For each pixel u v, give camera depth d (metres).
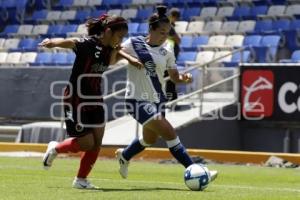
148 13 74.31
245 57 59.72
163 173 33.69
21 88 53.66
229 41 65.31
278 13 68.62
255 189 25.44
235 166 41.06
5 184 24.59
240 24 68.06
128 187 24.58
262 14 69.19
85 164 23.66
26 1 81.25
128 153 26.47
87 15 77.69
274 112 46.59
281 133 46.84
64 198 20.11
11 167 34.78
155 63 24.58
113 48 23.59
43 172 31.66
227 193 23.00
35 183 25.28
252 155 42.62
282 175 34.53
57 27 77.38
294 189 25.94
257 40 64.25
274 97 46.59
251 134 47.75
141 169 36.41
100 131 23.81
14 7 81.50
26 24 80.19
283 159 41.94
